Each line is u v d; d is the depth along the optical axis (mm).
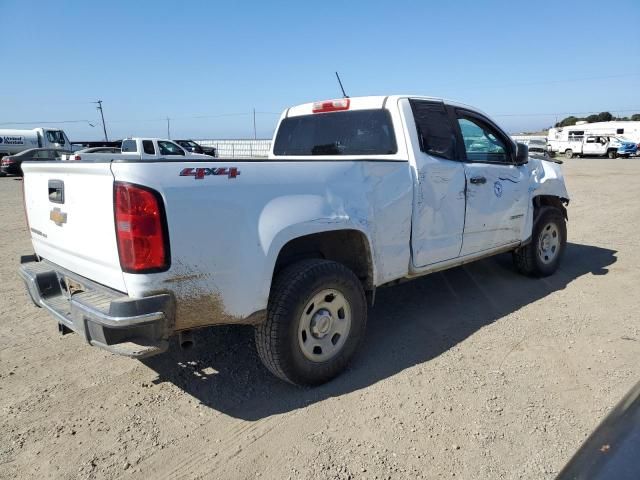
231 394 3268
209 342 4059
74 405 3125
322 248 3568
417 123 4035
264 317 2996
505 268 6172
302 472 2508
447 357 3748
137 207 2479
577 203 12562
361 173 3467
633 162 35906
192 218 2625
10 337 4160
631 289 5336
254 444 2738
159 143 21438
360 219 3414
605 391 3223
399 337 4137
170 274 2584
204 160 2713
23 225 9961
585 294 5180
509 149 5059
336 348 3391
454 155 4332
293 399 3199
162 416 3016
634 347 3871
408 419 2941
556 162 6066
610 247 7461
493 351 3838
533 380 3379
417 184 3869
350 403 3131
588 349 3848
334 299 3322
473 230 4504
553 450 2641
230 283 2799
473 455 2611
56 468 2549
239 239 2805
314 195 3174
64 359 3758
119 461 2602
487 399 3143
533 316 4562
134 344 2619
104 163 2562
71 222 2988
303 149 4816
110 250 2656
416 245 3941
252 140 41156
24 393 3260
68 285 3178
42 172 3279
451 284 5547
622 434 1604
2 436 2805
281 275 3125
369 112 4203
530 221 5324
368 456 2619
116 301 2492
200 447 2719
